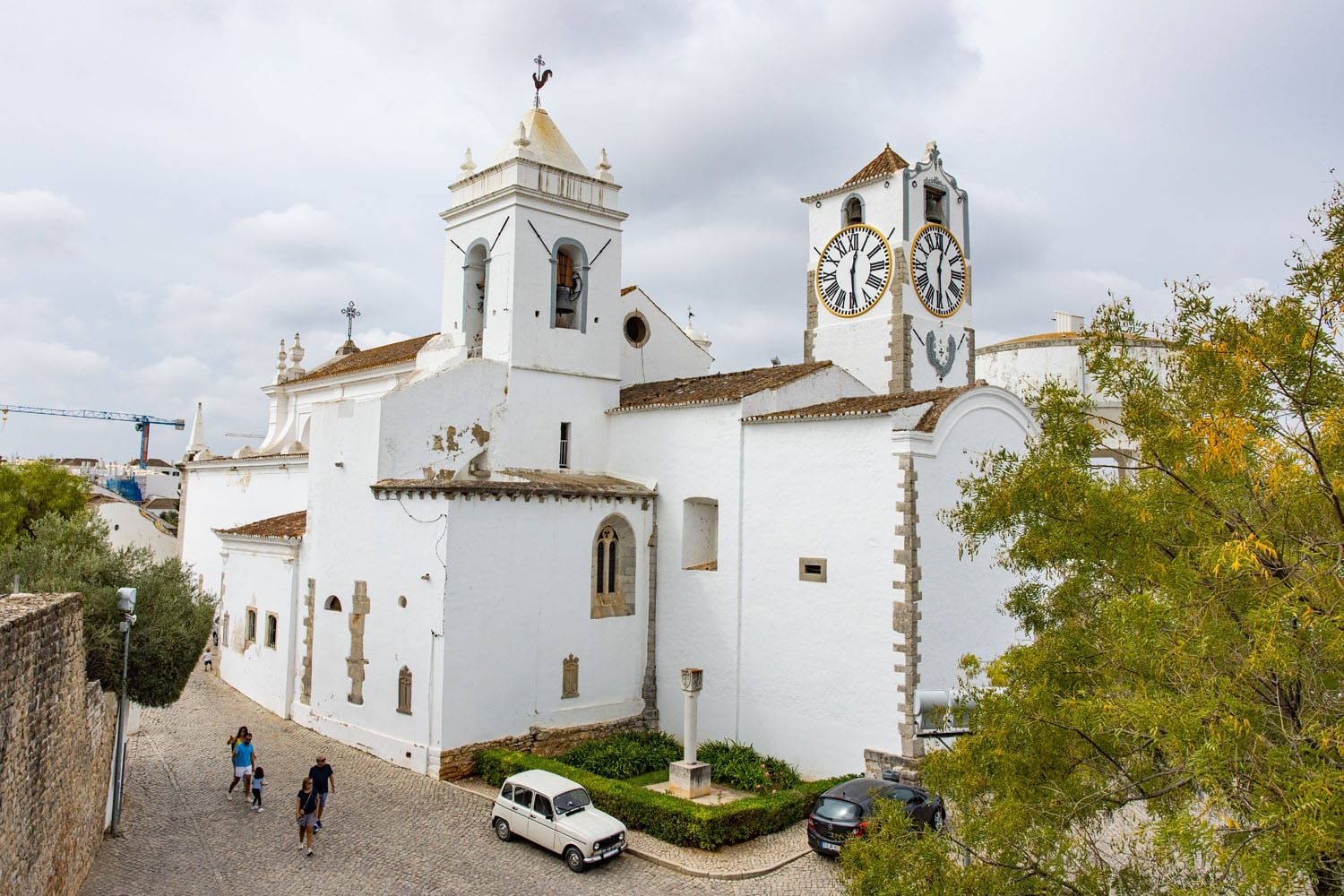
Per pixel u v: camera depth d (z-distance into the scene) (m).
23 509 47.28
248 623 37.41
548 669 31.00
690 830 23.09
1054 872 12.45
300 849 22.38
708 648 32.28
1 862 13.49
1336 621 10.23
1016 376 47.72
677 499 33.91
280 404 51.09
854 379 35.38
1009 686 14.95
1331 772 9.42
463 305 37.12
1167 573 12.48
